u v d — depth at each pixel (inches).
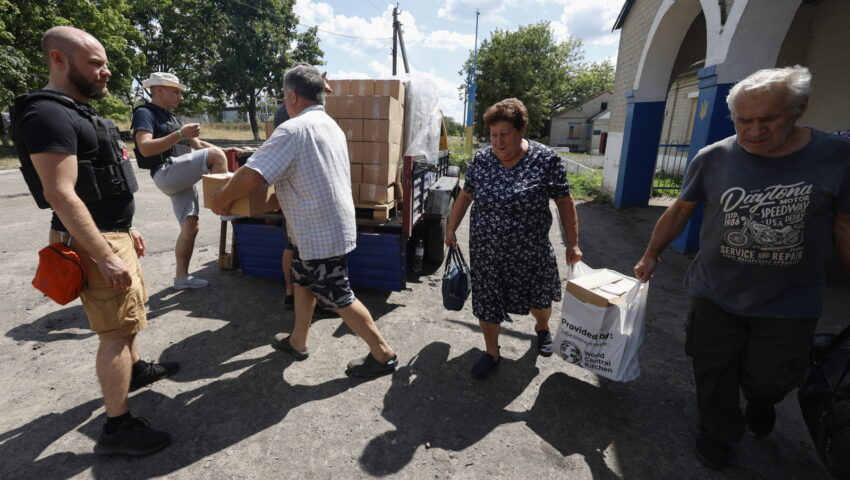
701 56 337.7
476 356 115.5
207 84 1165.7
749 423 83.1
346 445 82.0
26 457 77.3
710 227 69.4
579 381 104.3
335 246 92.5
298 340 110.5
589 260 205.9
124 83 743.1
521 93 1373.0
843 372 64.5
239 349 116.6
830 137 59.3
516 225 92.0
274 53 1221.1
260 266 160.1
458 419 90.2
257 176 82.1
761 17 174.6
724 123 191.6
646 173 326.0
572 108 1470.2
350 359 112.7
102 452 76.7
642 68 296.5
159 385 99.6
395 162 145.1
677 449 82.2
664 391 100.8
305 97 92.2
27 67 538.0
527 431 86.7
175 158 135.8
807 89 54.7
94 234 66.7
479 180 95.0
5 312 135.8
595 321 90.7
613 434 86.3
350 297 98.6
